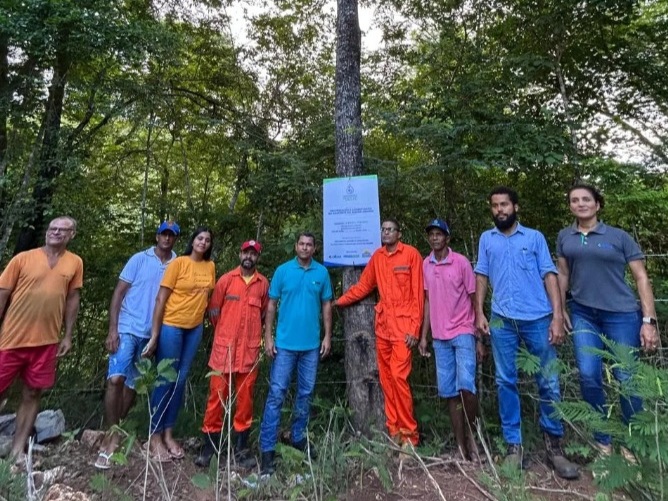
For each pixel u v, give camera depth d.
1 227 5.24
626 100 5.60
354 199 3.98
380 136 5.32
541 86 5.56
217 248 6.13
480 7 5.55
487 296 4.03
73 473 2.91
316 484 2.61
